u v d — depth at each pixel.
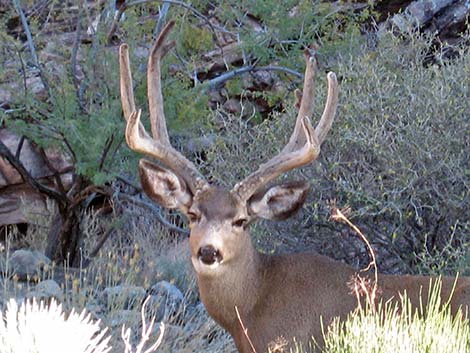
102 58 17.58
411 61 17.41
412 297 12.09
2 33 17.62
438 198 15.18
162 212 19.42
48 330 9.45
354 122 15.50
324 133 12.77
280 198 12.31
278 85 20.39
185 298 15.67
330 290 12.27
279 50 20.16
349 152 15.50
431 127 15.30
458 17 21.28
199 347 14.19
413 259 15.44
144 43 18.67
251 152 16.36
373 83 15.88
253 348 12.00
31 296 14.68
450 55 21.00
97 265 16.98
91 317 14.27
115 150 17.17
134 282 16.09
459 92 15.80
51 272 16.44
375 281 11.67
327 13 20.12
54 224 18.19
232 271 12.15
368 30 21.52
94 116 16.95
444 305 11.77
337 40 19.64
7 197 19.83
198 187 12.11
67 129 16.92
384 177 15.44
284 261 12.50
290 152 12.29
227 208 11.97
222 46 20.64
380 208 15.10
